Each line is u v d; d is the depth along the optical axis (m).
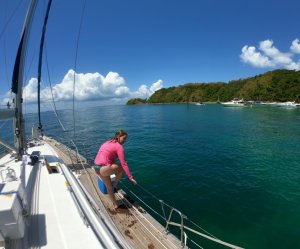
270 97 96.94
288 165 10.75
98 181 5.13
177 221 5.84
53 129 25.30
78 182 4.22
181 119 38.19
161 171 9.84
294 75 98.06
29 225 2.67
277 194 7.49
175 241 3.55
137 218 4.09
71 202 3.23
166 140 17.89
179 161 11.47
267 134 20.31
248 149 14.32
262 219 5.99
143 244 3.47
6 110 3.93
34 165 4.84
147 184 8.32
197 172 9.73
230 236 5.29
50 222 2.76
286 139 17.64
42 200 3.30
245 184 8.34
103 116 50.47
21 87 4.64
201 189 7.88
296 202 6.91
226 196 7.33
